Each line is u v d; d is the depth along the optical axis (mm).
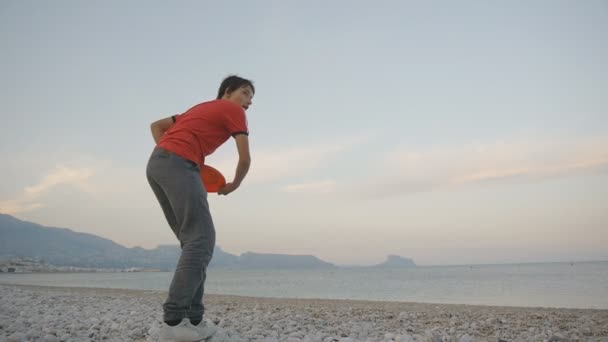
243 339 3572
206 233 2604
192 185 2562
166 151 2588
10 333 3955
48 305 7980
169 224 2809
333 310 7363
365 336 4207
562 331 4551
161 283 39219
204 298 11625
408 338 3771
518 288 20734
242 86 3150
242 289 26344
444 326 5125
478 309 7512
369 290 22453
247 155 2779
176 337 2516
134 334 3855
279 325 4957
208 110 2750
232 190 2898
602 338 4074
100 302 9305
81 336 3799
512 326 5043
